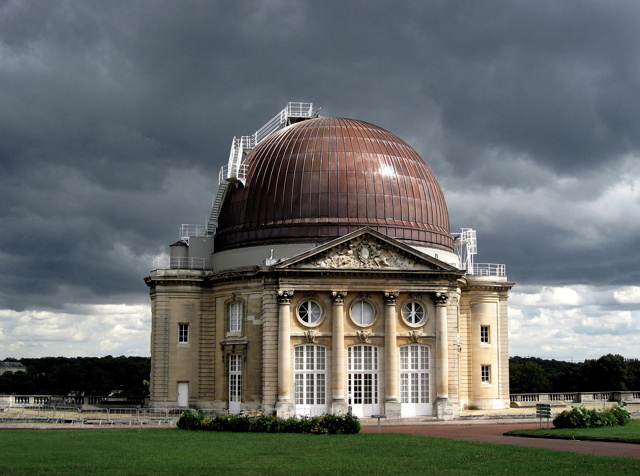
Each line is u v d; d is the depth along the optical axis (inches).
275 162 3587.6
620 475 1481.3
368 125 3791.8
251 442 2137.1
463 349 3720.5
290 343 3230.8
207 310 3545.8
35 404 3535.9
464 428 2785.4
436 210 3681.1
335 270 3240.7
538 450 1862.7
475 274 3843.5
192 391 3494.1
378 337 3282.5
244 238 3528.5
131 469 1612.9
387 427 2856.8
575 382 5797.2
